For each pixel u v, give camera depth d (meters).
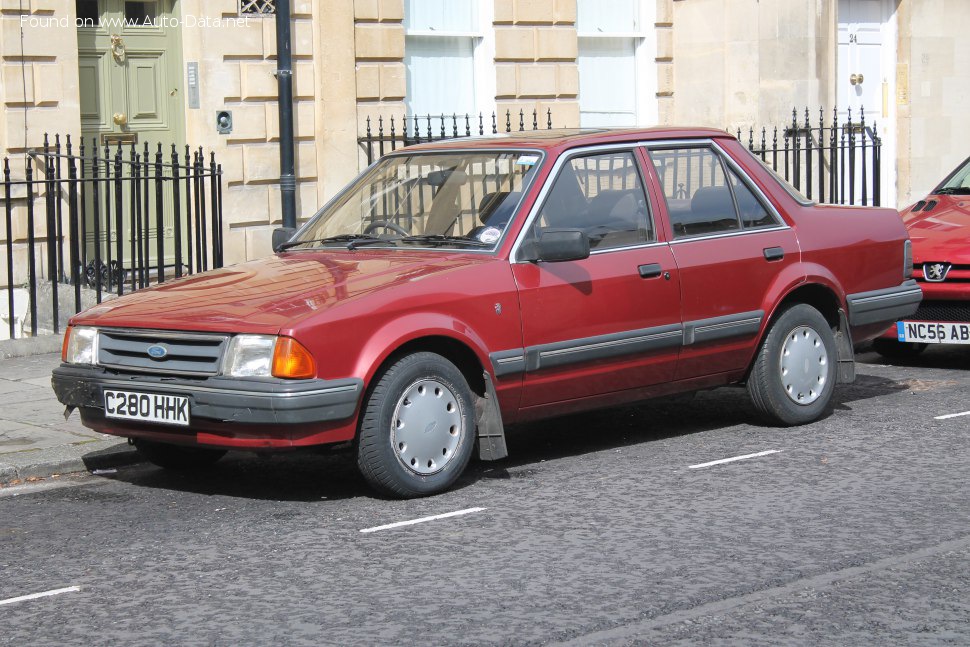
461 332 7.93
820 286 9.83
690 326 9.05
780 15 18.86
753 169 9.71
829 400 10.05
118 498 8.15
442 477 7.95
